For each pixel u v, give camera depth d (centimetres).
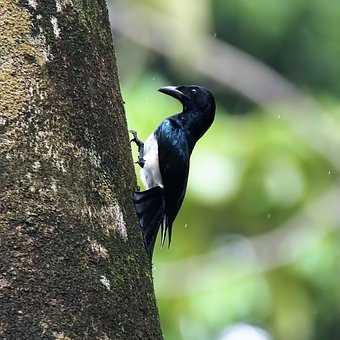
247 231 1417
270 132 1422
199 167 1345
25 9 549
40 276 512
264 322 1448
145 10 1862
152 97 1513
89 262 527
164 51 1883
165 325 1399
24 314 504
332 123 1684
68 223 527
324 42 2598
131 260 550
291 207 1434
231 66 2041
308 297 1461
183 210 1353
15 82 539
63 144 539
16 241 514
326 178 1467
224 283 1409
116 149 568
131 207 570
